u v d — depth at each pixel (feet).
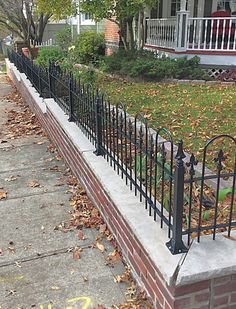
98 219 12.03
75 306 8.58
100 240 11.01
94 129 13.51
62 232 11.50
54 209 12.92
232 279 7.27
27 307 8.57
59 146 18.11
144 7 34.68
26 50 53.93
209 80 31.22
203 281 7.09
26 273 9.70
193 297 7.16
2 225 11.97
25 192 14.32
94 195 12.62
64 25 70.38
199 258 7.25
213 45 36.65
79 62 43.34
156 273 7.82
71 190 14.30
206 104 23.54
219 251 7.46
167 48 36.50
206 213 10.00
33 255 10.41
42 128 22.76
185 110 22.34
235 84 30.12
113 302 8.66
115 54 37.22
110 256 10.25
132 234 9.08
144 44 40.93
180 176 7.16
